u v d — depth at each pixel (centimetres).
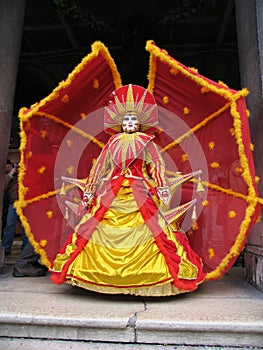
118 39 790
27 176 322
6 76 378
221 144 329
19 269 377
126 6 662
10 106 384
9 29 383
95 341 223
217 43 795
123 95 339
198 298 284
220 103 315
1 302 265
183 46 810
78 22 716
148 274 262
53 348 219
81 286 269
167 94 357
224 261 293
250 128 348
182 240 302
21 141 314
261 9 328
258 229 328
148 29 662
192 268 281
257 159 330
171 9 662
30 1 650
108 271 263
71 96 333
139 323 220
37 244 326
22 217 318
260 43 324
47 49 837
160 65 328
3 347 221
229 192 310
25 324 228
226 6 652
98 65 327
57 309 246
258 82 326
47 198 341
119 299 279
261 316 231
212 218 324
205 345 217
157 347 218
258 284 316
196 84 314
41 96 905
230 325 216
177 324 218
